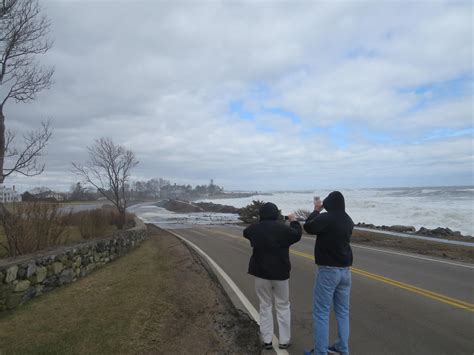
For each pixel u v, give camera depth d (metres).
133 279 8.46
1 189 10.52
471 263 10.67
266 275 4.69
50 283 7.33
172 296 7.04
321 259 4.36
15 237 7.50
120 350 4.55
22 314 5.82
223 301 6.93
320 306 4.33
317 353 4.25
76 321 5.51
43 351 4.46
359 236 18.09
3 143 10.78
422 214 29.92
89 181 22.42
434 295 6.99
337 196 4.45
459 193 56.00
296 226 4.73
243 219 32.16
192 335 5.19
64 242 10.08
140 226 18.92
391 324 5.46
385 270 9.48
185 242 17.14
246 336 5.20
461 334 5.06
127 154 28.73
